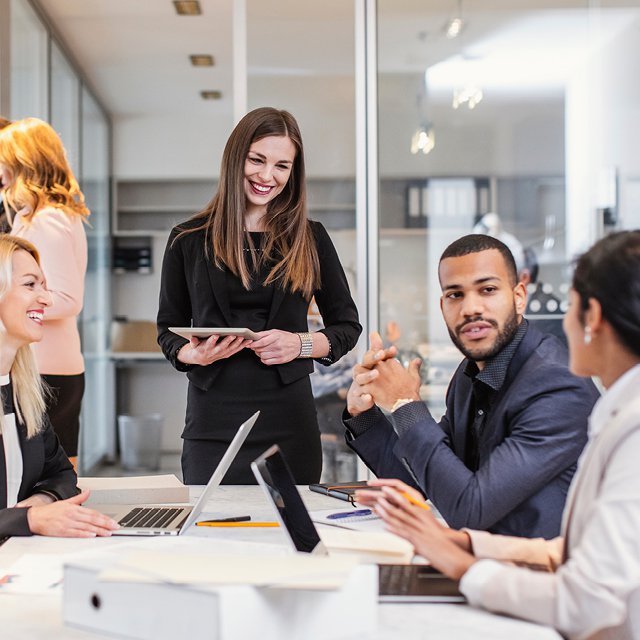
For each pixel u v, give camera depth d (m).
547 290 4.07
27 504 2.02
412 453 1.72
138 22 5.86
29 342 2.18
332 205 4.14
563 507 1.69
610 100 4.06
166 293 2.76
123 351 7.89
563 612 1.18
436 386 4.10
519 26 4.08
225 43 6.32
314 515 1.88
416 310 4.12
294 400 2.66
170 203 8.39
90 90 7.33
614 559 1.15
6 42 4.65
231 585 1.06
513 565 1.41
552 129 4.07
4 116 4.65
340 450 4.07
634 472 1.17
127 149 8.26
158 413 8.16
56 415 3.11
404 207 4.12
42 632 1.20
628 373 1.25
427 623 1.22
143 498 2.13
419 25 4.11
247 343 2.55
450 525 1.69
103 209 7.91
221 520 1.89
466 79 4.09
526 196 4.08
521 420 1.70
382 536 1.61
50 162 3.15
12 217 3.21
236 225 2.65
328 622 1.14
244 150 2.63
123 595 1.12
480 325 1.77
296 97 4.15
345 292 2.86
